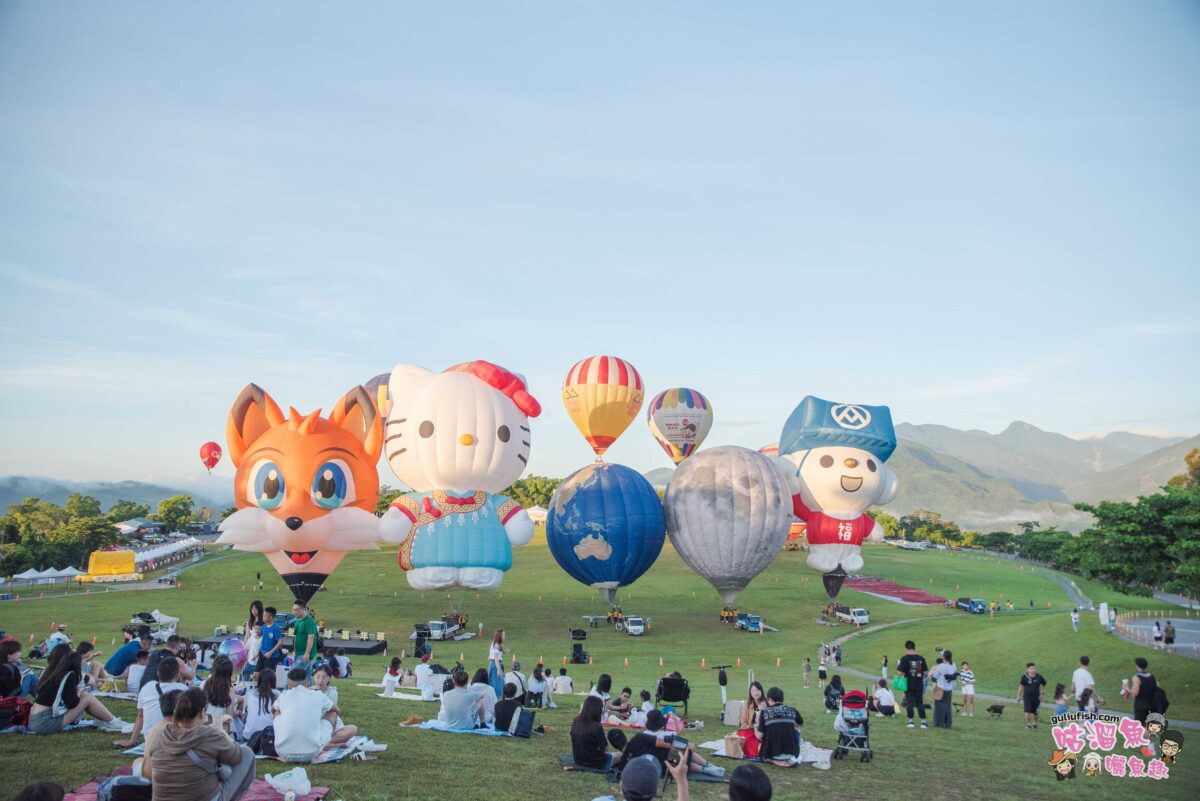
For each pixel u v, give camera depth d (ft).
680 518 176.14
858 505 192.03
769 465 179.63
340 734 43.06
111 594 246.68
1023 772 55.06
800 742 54.54
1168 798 51.01
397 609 221.66
